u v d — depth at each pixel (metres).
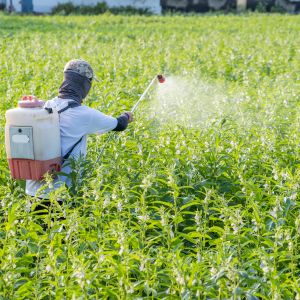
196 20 94.06
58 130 17.39
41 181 17.45
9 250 14.11
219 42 58.81
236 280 12.88
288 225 16.83
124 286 12.80
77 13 113.50
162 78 21.70
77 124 17.78
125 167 20.30
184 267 12.91
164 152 21.02
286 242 15.77
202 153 21.08
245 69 43.94
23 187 18.77
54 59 44.69
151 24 85.00
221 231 15.85
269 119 25.98
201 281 13.23
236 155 20.88
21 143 17.03
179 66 44.47
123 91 33.53
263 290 13.48
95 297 13.55
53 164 17.33
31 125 16.89
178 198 18.39
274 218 16.23
